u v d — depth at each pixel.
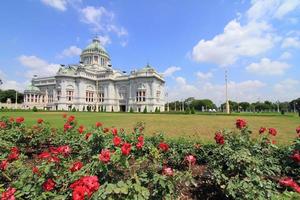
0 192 3.26
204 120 28.80
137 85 87.25
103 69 104.31
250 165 4.18
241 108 139.88
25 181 3.62
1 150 6.27
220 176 4.30
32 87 97.06
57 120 22.66
